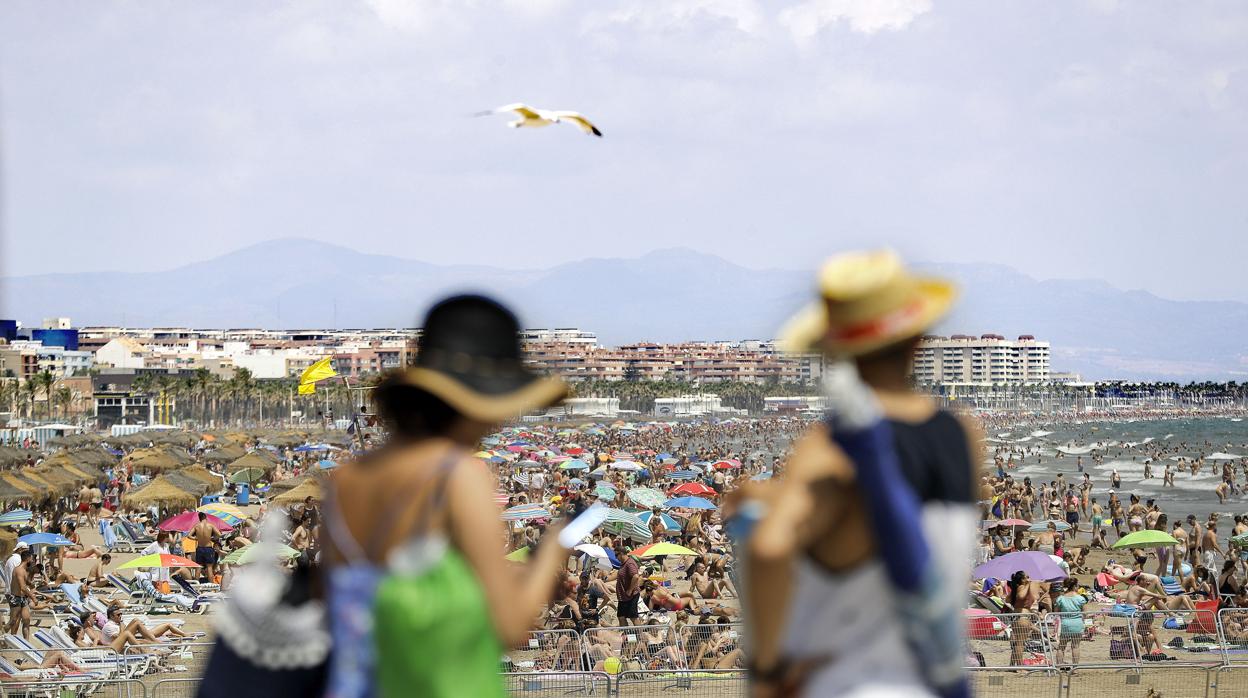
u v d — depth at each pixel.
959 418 9.85
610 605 87.62
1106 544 168.12
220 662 10.14
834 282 9.72
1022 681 58.38
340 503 10.32
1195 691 58.59
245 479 188.12
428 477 9.97
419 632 9.60
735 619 79.50
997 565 79.88
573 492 161.38
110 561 118.56
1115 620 65.88
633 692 55.12
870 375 9.91
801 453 9.47
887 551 9.12
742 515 9.85
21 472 140.62
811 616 9.62
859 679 9.49
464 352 10.54
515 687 54.75
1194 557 119.00
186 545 110.81
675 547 97.19
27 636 74.19
